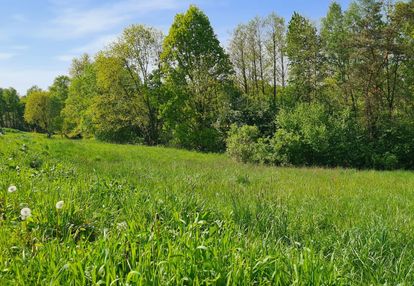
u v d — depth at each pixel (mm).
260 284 3480
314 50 41500
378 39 35844
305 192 12242
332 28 44281
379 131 36344
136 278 3318
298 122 33562
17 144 14633
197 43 42500
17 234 4664
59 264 3596
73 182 8031
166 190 8438
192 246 3971
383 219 7453
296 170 23344
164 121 44719
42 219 5168
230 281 3477
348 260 5184
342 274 4387
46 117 82938
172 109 42594
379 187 14648
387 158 33188
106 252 3686
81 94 58375
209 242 4355
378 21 36938
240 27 48625
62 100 81312
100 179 9055
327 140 32781
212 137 41469
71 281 3328
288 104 42250
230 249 4160
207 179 14547
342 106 40406
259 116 40594
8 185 7012
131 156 23750
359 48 36438
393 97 39531
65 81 81688
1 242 4398
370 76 36781
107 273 3363
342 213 8656
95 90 52375
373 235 5902
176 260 3621
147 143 48812
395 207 9859
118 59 46188
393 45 35688
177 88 42750
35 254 3799
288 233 6527
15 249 4312
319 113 34156
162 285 3312
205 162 25969
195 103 42844
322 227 7562
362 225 6973
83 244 4254
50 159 13625
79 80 58969
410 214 8828
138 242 4258
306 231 6898
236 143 31172
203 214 6391
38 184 7379
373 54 36406
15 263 3625
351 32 40125
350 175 20484
